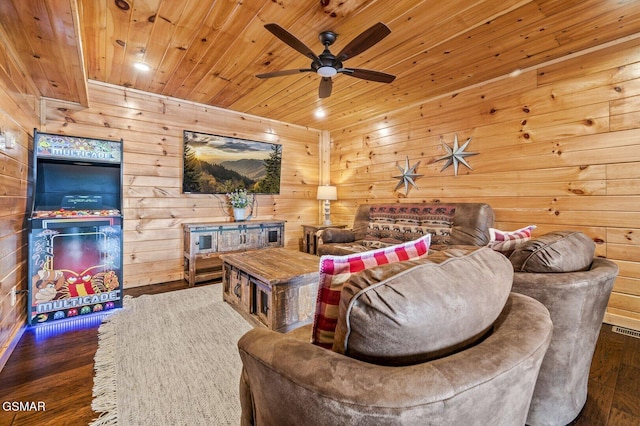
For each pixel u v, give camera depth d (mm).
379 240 3801
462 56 2695
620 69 2430
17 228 2248
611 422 1393
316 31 2281
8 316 2021
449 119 3592
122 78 3160
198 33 2299
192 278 3609
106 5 1960
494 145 3201
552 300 1287
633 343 2162
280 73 2424
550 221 2818
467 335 762
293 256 2809
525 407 793
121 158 2887
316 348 766
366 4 1972
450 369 628
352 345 732
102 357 1939
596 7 2014
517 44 2496
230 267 2793
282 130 4863
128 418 1422
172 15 2074
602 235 2535
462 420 609
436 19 2143
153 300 3010
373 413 569
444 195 3668
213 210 4168
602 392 1606
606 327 2436
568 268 1369
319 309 961
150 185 3646
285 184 4957
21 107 2305
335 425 607
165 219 3764
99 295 2672
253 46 2486
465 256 914
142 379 1718
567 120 2707
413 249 1091
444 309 703
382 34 1884
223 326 2408
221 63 2793
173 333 2283
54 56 2107
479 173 3332
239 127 4367
